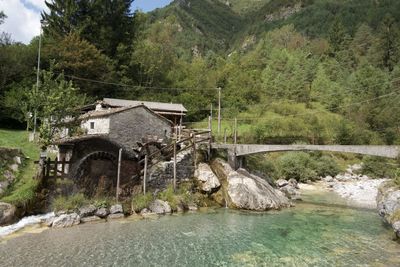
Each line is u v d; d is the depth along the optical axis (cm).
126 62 6644
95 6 6047
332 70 11831
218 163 3966
